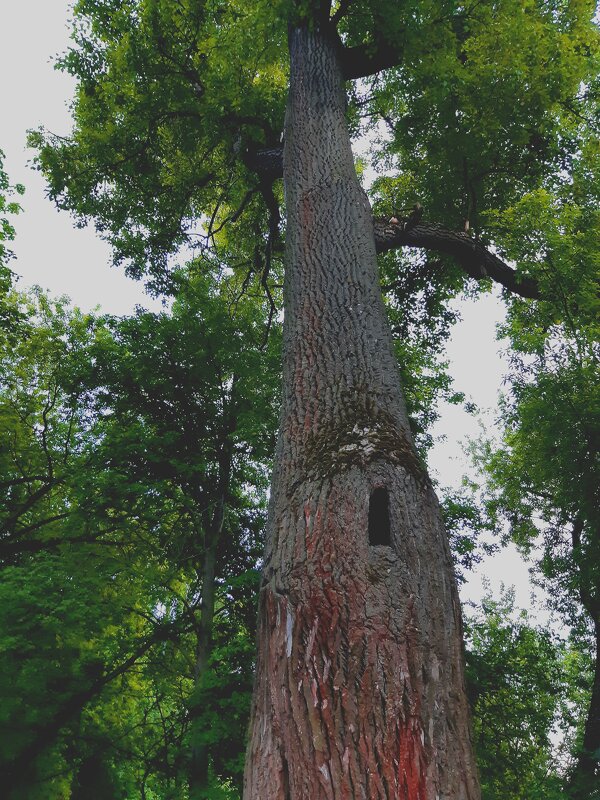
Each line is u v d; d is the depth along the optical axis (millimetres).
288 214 5434
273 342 13305
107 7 11047
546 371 10000
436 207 11703
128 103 11930
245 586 9461
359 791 1940
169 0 10656
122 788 11586
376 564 2443
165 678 9961
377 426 3117
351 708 2098
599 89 10562
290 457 3213
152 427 11383
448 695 2205
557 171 10695
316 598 2385
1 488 12953
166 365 11914
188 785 8938
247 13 8836
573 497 10117
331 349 3775
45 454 13055
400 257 12922
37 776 9273
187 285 13570
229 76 9789
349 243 4730
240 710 7773
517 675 11117
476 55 8883
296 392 3623
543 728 10828
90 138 12164
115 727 10617
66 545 9750
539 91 9336
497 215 9344
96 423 12195
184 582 12359
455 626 2473
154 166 12875
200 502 11484
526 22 8586
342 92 6844
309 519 2688
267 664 2406
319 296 4246
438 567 2594
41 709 7938
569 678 13812
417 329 13734
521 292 8992
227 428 11758
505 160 10836
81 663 9125
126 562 9508
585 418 9219
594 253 8367
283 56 9500
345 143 6008
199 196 13992
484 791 10078
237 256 15008
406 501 2725
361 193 5363
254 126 10406
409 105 11383
